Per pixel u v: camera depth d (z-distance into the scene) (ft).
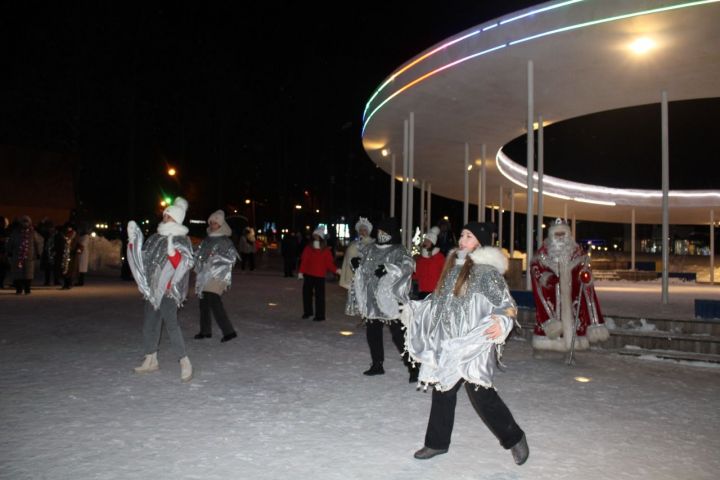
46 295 54.08
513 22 40.01
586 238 180.86
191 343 32.09
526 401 22.12
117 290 59.52
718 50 40.37
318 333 36.27
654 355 31.60
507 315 15.02
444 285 15.76
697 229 152.56
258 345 31.81
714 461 16.20
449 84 48.08
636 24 36.63
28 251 53.98
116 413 19.13
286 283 74.43
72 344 30.48
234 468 14.88
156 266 23.70
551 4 38.19
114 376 24.06
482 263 15.47
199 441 16.78
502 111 55.36
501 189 94.53
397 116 57.93
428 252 30.48
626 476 15.03
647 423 19.62
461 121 59.16
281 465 15.16
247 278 82.89
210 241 32.89
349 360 28.43
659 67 43.88
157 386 22.67
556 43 39.60
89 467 14.71
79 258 63.52
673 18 35.60
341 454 16.03
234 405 20.38
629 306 43.29
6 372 24.34
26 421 18.16
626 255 138.51
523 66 44.16
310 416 19.35
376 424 18.66
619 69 44.45
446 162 79.10
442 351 15.28
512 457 16.16
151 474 14.38
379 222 25.53
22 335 32.81
